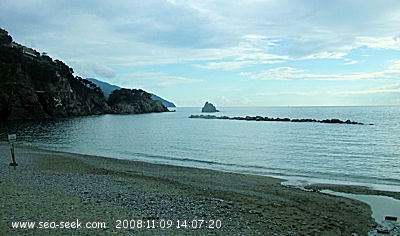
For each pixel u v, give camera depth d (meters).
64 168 25.20
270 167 29.53
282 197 16.95
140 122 115.06
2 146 42.81
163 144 49.19
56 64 162.00
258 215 13.00
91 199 13.55
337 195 18.36
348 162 32.06
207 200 15.04
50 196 13.55
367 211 14.92
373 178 24.53
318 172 26.97
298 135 62.22
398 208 15.54
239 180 22.30
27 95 117.19
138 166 28.06
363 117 129.00
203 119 140.12
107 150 42.16
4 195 13.20
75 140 53.62
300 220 12.78
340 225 12.53
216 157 36.16
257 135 63.81
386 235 11.71
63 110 141.50
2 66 116.38
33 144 46.72
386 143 47.97
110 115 175.75
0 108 110.50
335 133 65.19
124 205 12.95
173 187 18.42
